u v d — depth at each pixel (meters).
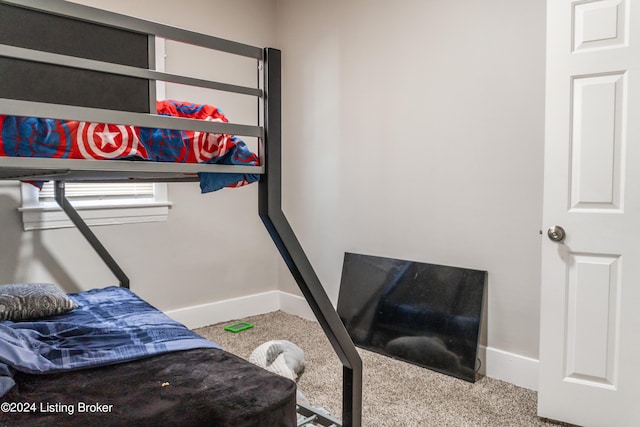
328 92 3.31
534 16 2.28
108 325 1.90
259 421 1.21
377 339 2.89
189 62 3.18
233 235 3.52
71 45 1.03
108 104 1.09
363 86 3.08
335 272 3.33
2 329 1.62
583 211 1.98
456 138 2.61
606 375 1.96
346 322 3.10
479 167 2.52
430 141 2.73
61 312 2.06
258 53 1.37
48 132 1.11
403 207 2.89
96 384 1.37
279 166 1.43
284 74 3.63
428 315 2.68
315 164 3.43
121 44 1.10
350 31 3.13
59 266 2.78
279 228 1.45
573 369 2.03
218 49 1.28
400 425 2.00
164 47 3.05
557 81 2.01
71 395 1.29
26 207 2.65
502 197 2.44
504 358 2.45
